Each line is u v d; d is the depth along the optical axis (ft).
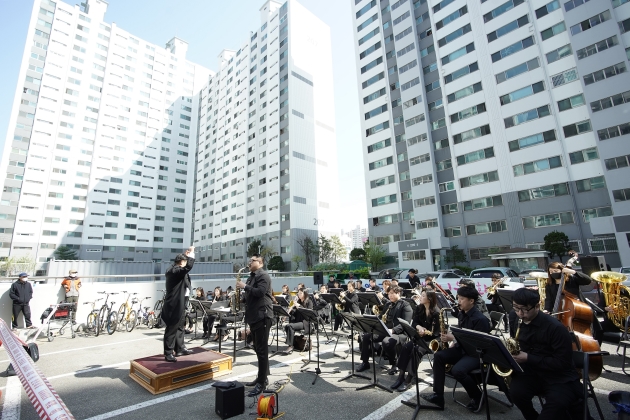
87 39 209.97
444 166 106.73
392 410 12.59
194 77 271.49
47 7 196.54
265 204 176.45
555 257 80.18
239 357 20.83
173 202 240.73
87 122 203.51
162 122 244.01
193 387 15.14
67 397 14.05
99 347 23.97
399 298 18.89
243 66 213.66
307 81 182.39
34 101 185.26
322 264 130.11
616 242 72.33
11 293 26.14
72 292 30.63
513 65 94.17
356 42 144.15
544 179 85.35
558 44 86.69
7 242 168.76
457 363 12.82
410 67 119.03
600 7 79.82
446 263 98.78
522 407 10.23
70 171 193.16
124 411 12.53
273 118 180.55
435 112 111.45
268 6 201.16
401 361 15.06
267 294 14.82
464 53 105.81
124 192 215.72
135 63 233.35
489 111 97.35
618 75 75.66
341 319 29.40
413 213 111.34
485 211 95.50
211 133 241.35
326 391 14.65
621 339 17.67
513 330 16.85
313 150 176.76
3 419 11.98
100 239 200.54
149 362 16.30
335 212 181.37
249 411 12.48
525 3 93.61
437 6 115.14
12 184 173.06
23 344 19.24
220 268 89.15
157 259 225.15
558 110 84.99
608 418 11.13
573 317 14.69
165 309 16.76
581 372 10.37
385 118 127.75
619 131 74.23
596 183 77.71
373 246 115.14
